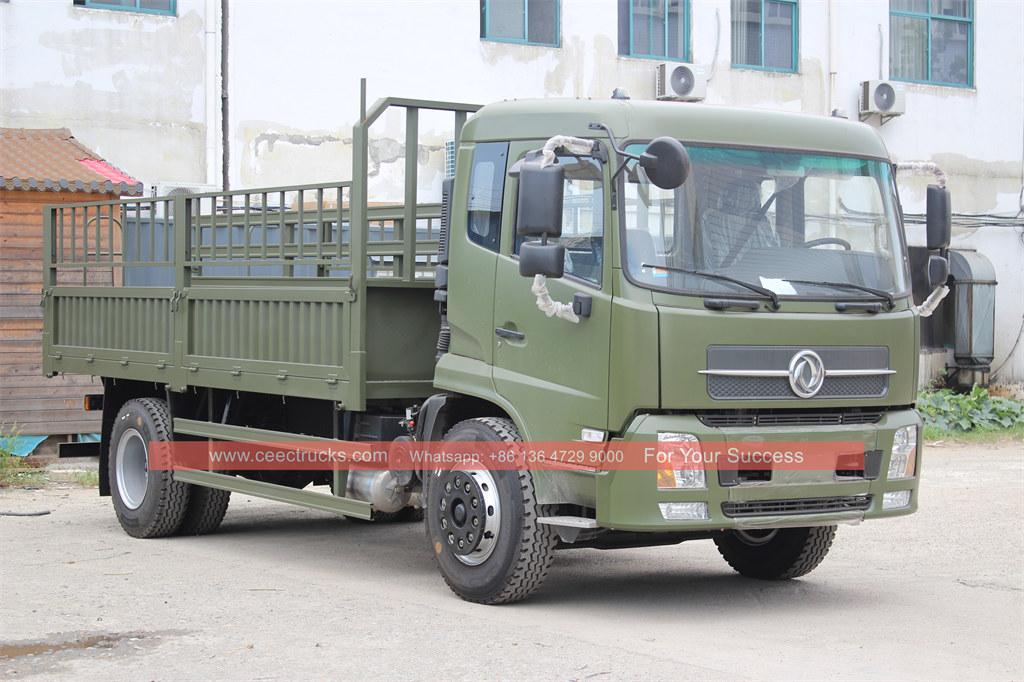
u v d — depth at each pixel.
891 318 7.85
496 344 8.00
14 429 14.54
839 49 23.03
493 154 8.14
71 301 12.00
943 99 24.05
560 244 7.64
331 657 6.62
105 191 14.62
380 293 8.65
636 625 7.50
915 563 9.67
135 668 6.41
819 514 7.56
